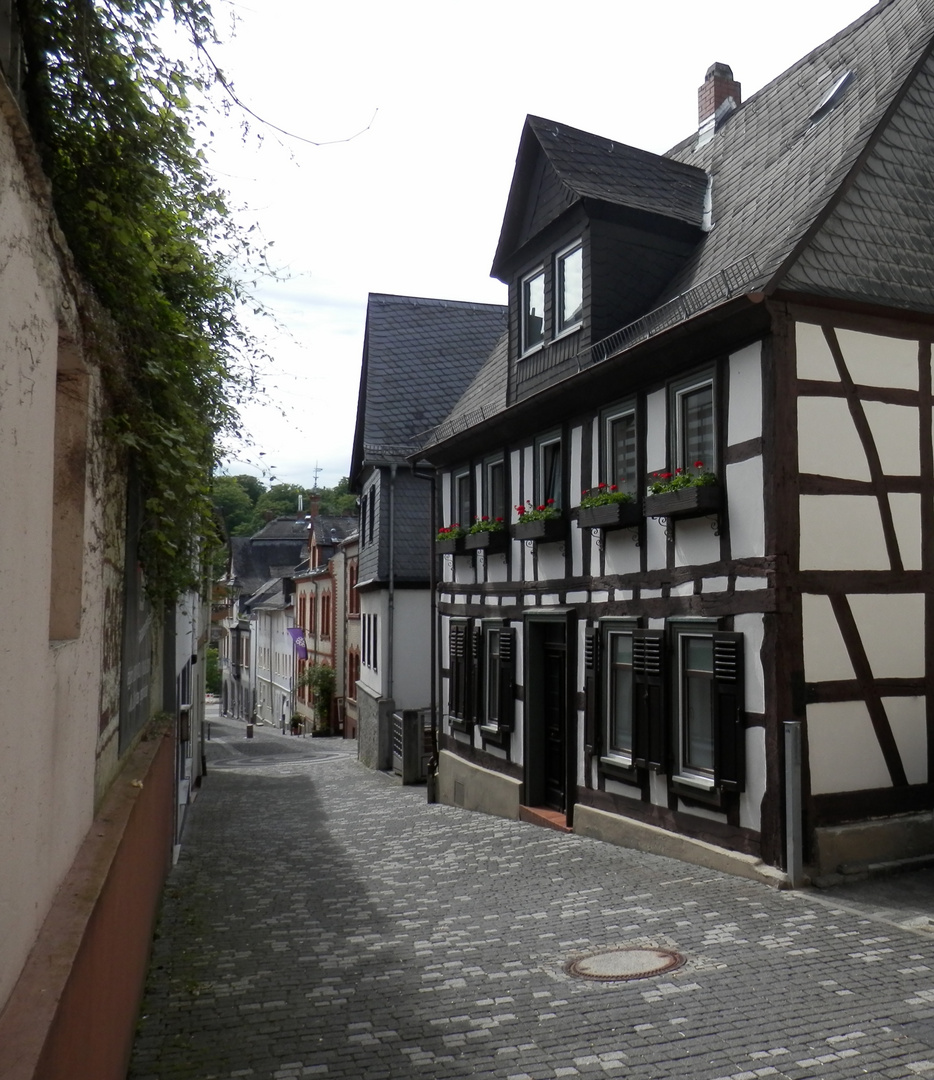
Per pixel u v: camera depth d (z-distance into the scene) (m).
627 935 7.25
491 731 15.34
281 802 19.20
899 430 9.25
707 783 9.62
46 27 4.14
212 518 8.00
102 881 3.62
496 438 15.19
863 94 10.66
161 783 8.53
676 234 12.53
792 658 8.67
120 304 5.10
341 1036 5.45
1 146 2.35
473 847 11.90
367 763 26.16
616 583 11.59
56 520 3.97
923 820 8.96
